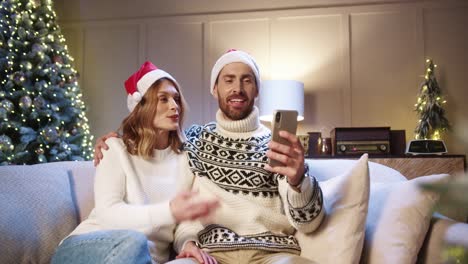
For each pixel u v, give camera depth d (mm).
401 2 3602
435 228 1227
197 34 3871
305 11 3717
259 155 1551
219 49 3816
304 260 1218
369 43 3623
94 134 3980
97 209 1386
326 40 3676
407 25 3584
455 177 320
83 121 3520
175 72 3875
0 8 3143
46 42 3326
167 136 1638
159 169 1555
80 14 4090
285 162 1240
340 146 3039
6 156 2914
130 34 3998
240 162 1539
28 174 1608
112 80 3996
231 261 1370
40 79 3271
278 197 1508
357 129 3039
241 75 1667
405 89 3545
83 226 1427
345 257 1192
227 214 1450
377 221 1277
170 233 1476
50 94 3229
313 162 1780
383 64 3588
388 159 2793
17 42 3117
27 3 3250
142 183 1489
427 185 306
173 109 1573
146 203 1457
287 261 1222
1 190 1460
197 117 3805
